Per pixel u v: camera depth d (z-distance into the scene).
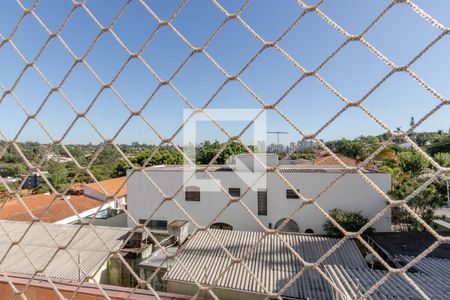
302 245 8.91
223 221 15.86
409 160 15.90
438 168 1.16
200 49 1.62
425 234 11.99
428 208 13.42
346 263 7.78
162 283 7.90
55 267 8.01
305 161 20.28
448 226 12.36
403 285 4.72
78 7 1.78
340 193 14.85
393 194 13.99
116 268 9.16
